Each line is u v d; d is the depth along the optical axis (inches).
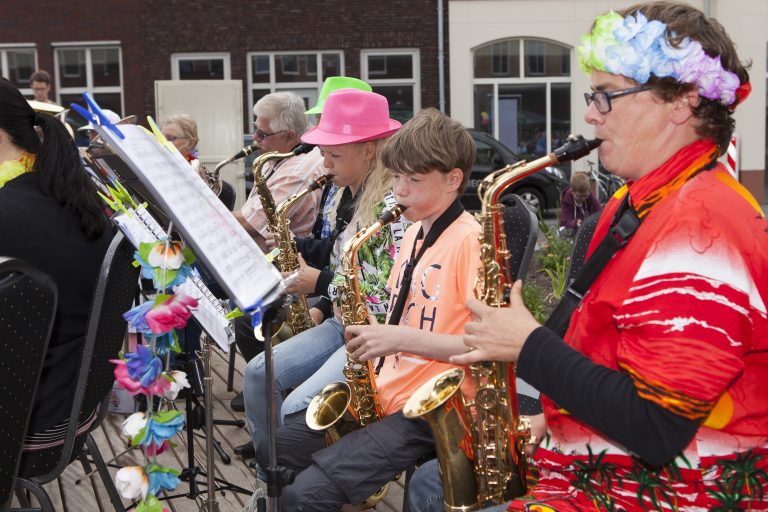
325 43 623.8
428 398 79.2
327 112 119.0
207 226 66.0
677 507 58.9
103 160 99.0
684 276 55.4
